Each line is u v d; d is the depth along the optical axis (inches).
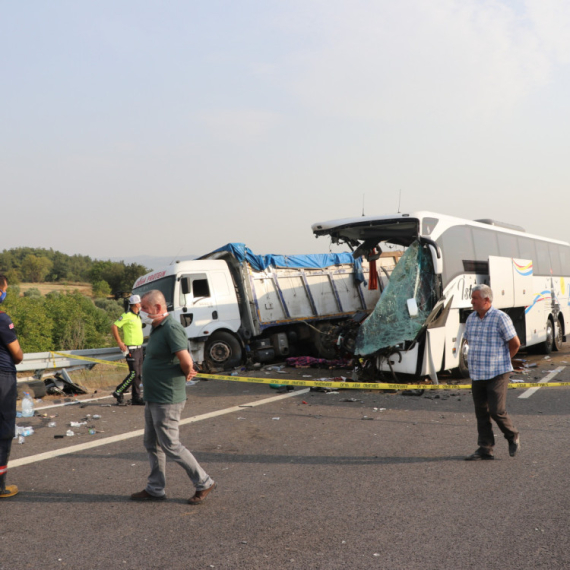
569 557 146.7
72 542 163.3
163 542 161.9
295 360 619.8
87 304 1443.2
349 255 732.0
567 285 787.4
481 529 165.9
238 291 630.5
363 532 165.9
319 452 259.3
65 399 427.8
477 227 538.0
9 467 245.1
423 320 439.2
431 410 353.4
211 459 251.1
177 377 193.2
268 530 169.2
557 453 246.2
